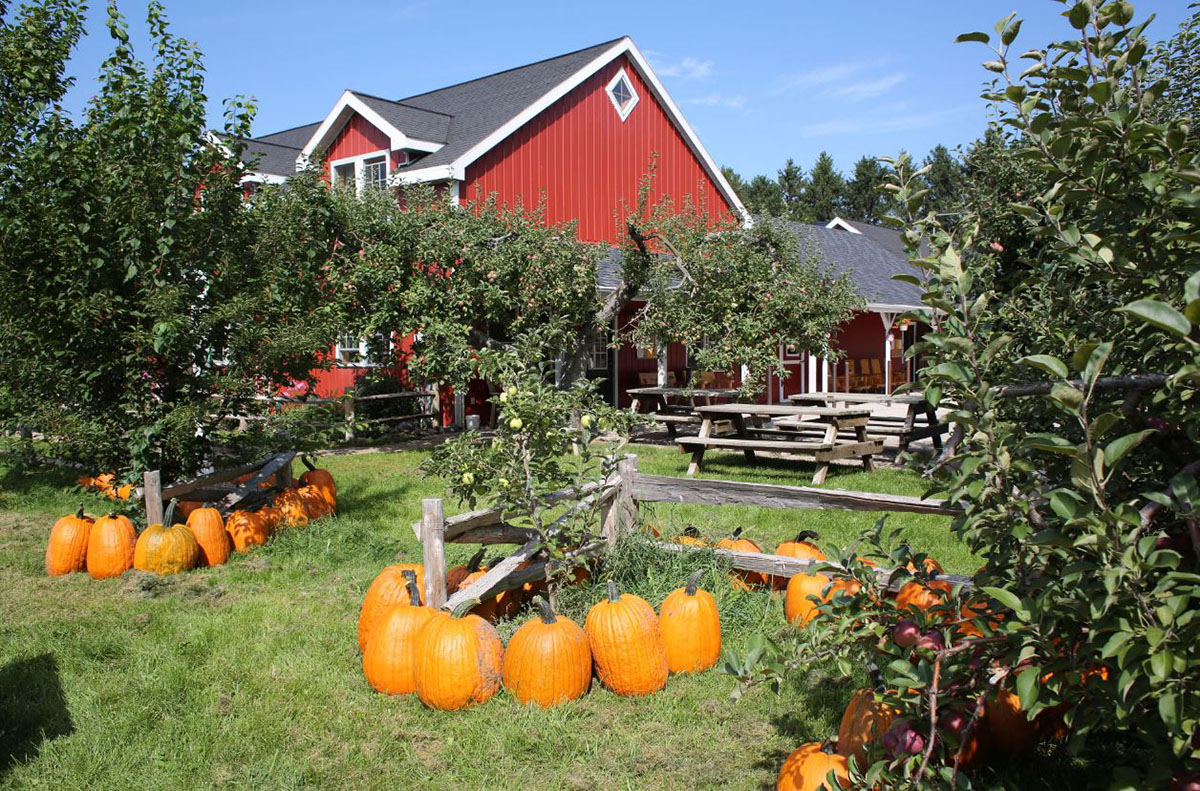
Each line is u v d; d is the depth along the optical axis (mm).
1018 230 7461
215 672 4688
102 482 9180
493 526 5164
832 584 4910
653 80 20125
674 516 7684
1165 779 2082
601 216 19359
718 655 4621
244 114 8211
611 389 18922
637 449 13773
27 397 7617
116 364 7520
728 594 5250
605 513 5602
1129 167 2383
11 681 4582
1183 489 1882
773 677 2932
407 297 12883
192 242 7820
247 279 8211
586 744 3807
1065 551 2164
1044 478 2525
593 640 4285
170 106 7758
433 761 3734
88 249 7195
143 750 3861
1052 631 2297
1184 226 2193
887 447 13445
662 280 13844
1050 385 2324
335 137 19078
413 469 11836
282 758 3779
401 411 17109
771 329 13461
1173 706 1792
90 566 6566
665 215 14586
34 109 7809
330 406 10133
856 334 23797
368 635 4734
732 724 3973
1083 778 3318
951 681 2582
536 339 5168
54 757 3801
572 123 18750
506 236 13891
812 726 3908
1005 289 7461
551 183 18375
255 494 8055
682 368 20594
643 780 3516
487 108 18781
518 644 4227
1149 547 1848
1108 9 2354
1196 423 2164
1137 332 2449
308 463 8523
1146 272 2299
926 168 2555
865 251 25094
